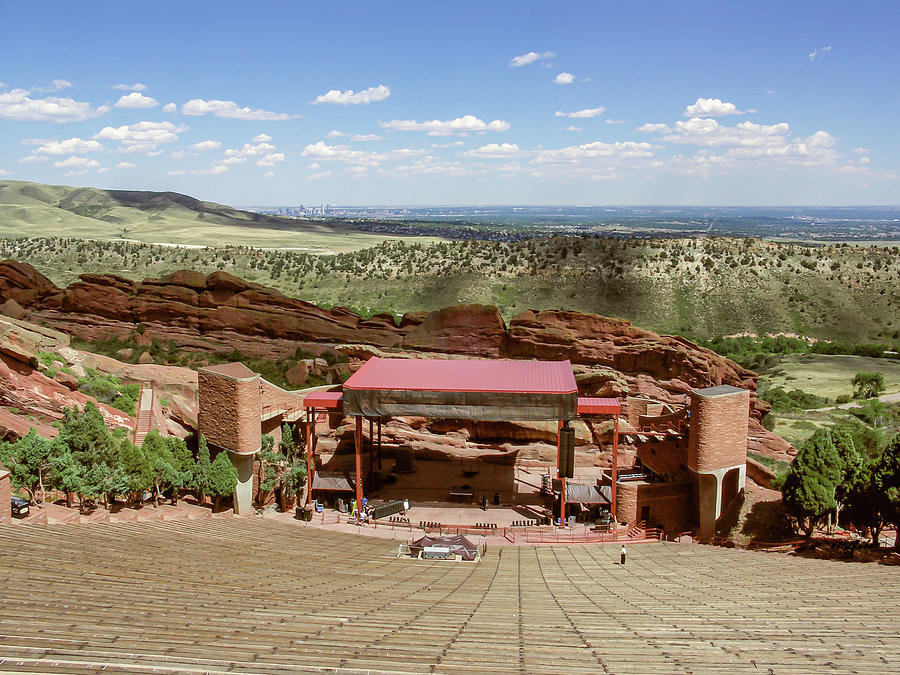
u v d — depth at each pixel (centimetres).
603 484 4938
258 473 4816
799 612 2670
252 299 8988
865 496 3878
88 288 9169
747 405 4453
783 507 4331
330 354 8444
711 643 2219
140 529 3684
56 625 2008
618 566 3697
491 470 5650
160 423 5306
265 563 3322
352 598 2727
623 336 6938
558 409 4494
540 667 1914
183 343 8775
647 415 5497
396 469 5541
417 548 3956
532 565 3722
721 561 3772
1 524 3266
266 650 1938
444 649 2067
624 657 2042
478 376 4894
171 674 1666
